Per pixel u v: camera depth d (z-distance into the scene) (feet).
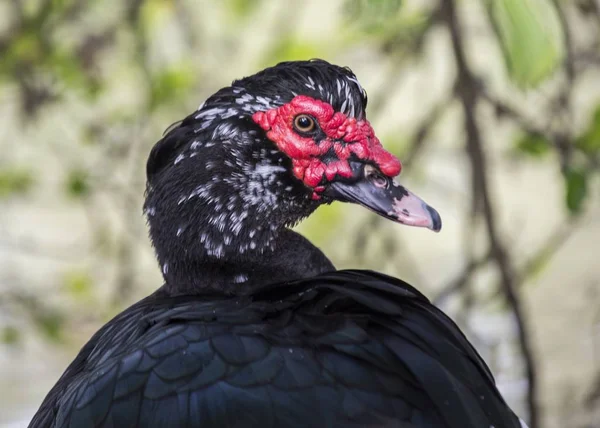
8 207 50.57
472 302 38.27
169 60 46.57
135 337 20.52
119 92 48.67
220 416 18.38
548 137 36.40
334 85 23.02
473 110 35.76
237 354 18.88
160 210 22.88
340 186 23.16
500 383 39.45
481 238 46.85
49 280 49.29
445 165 48.75
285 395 18.44
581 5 37.11
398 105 52.26
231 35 46.80
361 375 18.72
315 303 19.97
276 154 22.91
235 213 22.84
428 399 18.84
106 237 47.24
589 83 44.37
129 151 44.70
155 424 18.57
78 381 20.65
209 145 22.82
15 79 41.75
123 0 42.16
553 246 42.88
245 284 22.90
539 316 46.42
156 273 50.21
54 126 46.68
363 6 29.66
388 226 43.52
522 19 25.44
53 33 41.47
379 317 19.57
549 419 40.16
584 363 43.27
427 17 37.65
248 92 23.04
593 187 41.65
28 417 43.88
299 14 50.34
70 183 43.47
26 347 48.39
